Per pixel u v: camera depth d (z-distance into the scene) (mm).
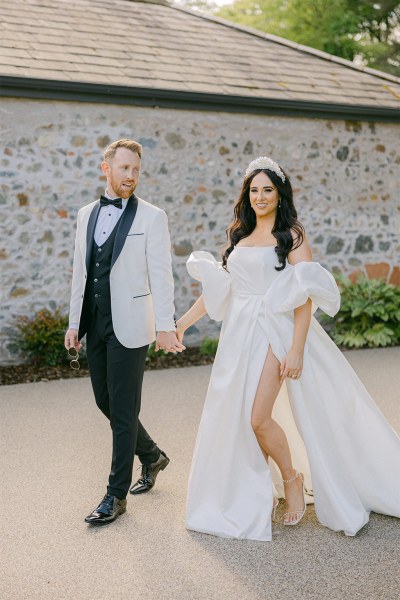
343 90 8953
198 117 7926
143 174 7727
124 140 3412
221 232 8211
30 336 7020
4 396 6059
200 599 2725
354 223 9023
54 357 7090
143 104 7496
